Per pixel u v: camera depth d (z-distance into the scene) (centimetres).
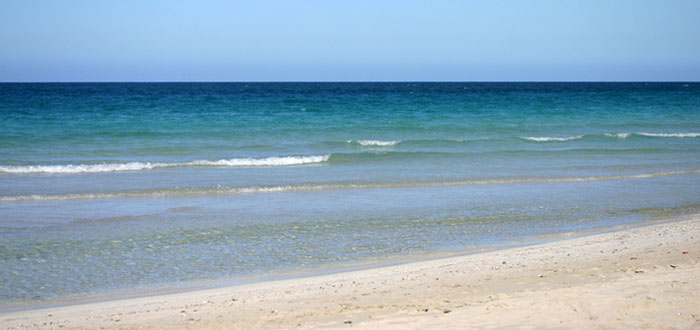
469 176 1912
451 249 1072
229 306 702
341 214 1369
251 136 2828
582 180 1866
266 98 6431
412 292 734
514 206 1470
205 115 3809
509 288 731
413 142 2683
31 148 2345
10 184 1691
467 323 579
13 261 977
